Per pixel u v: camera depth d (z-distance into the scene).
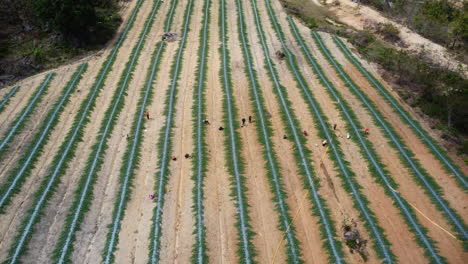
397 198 17.95
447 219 16.94
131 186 18.67
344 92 25.75
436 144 21.09
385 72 28.12
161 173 19.30
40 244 15.93
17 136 21.42
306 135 21.97
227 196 18.23
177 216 17.33
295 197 18.20
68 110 23.94
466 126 22.64
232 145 21.09
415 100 25.00
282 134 22.11
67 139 21.36
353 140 21.58
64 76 27.23
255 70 28.12
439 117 23.31
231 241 16.16
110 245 15.88
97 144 21.12
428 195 18.14
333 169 19.69
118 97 25.06
